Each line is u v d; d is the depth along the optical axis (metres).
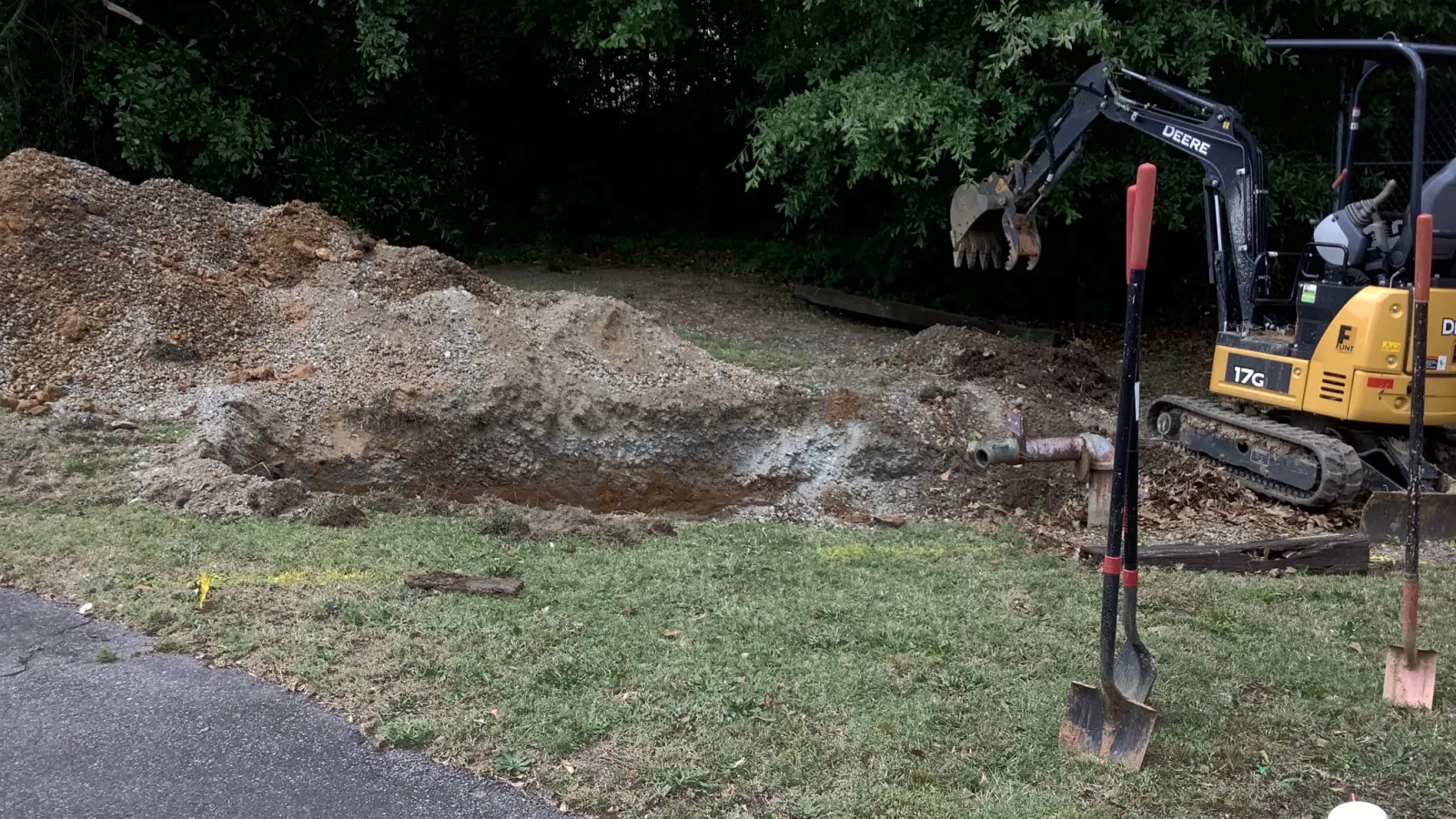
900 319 14.31
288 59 14.58
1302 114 13.58
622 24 13.88
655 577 5.65
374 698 4.18
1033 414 9.67
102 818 3.46
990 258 10.77
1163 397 10.28
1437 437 8.68
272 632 4.65
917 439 9.11
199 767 3.74
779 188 19.41
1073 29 10.34
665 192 19.86
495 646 4.62
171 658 4.46
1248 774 3.97
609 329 9.73
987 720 4.24
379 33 13.49
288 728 3.98
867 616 5.28
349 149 15.07
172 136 12.85
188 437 7.10
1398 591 6.02
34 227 8.84
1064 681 4.61
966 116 11.65
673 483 8.98
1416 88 7.41
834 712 4.25
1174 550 6.61
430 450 8.22
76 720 3.99
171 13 13.85
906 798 3.68
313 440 7.84
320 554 5.59
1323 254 8.17
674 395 9.14
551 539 6.27
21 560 5.29
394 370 8.68
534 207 17.98
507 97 18.47
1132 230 3.74
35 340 8.17
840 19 13.57
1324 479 7.79
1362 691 4.64
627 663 4.56
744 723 4.12
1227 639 5.23
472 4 15.81
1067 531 7.77
